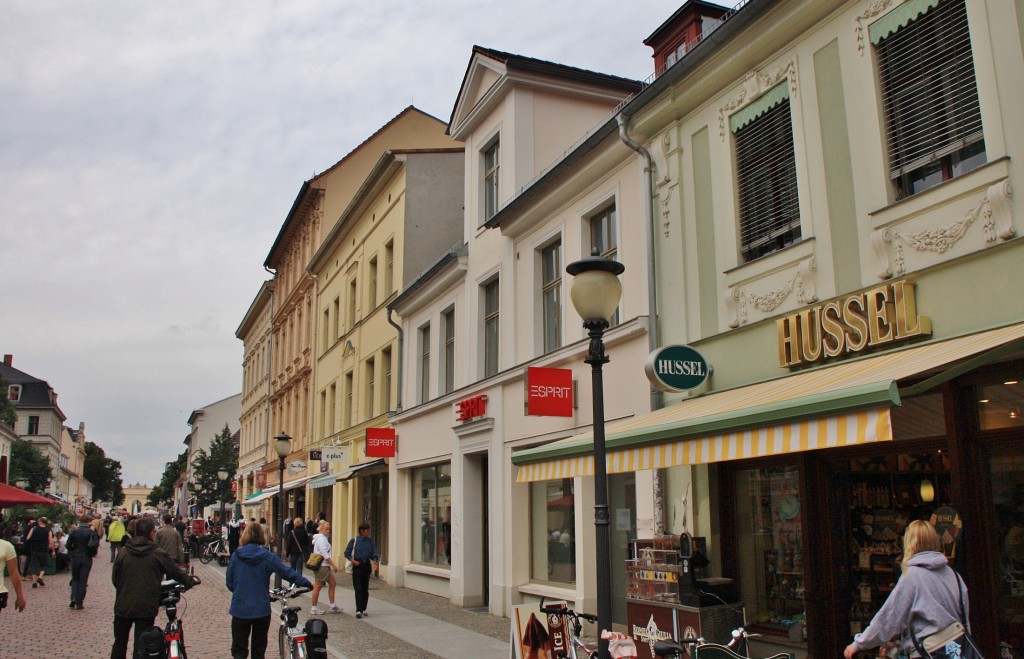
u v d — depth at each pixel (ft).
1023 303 21.58
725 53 32.94
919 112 25.53
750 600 30.83
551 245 49.21
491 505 52.34
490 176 59.06
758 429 21.08
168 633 26.43
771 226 31.17
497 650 37.29
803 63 29.68
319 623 24.63
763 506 30.63
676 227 35.81
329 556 51.49
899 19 26.04
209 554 109.60
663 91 36.29
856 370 23.44
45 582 79.20
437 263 62.64
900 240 25.21
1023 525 21.65
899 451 25.13
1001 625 21.76
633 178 39.83
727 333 32.04
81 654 36.60
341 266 100.12
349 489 88.74
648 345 36.99
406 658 35.27
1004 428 22.02
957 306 23.26
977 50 23.39
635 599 29.60
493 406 53.06
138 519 28.25
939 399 24.02
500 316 53.57
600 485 21.03
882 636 17.06
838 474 28.07
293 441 124.88
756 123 32.22
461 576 55.93
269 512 142.10
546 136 54.85
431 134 120.67
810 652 27.27
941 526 23.34
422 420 66.95
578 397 42.86
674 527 34.04
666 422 25.77
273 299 151.64
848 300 26.14
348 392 94.84
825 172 28.30
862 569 27.22
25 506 108.58
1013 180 22.07
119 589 27.43
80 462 468.75
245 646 26.11
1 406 243.60
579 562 41.32
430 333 67.97
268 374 149.69
